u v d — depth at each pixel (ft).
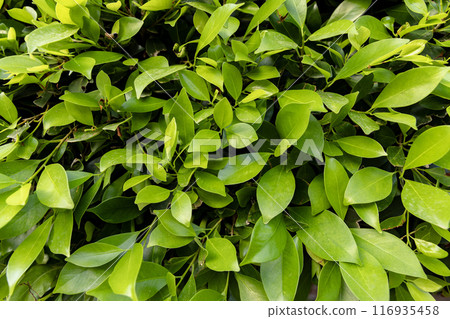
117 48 1.67
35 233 1.40
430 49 1.70
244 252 1.56
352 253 1.34
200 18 1.64
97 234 1.72
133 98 1.51
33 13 1.71
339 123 1.54
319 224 1.45
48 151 1.69
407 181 1.45
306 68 1.65
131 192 1.70
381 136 1.62
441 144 1.35
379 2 1.86
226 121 1.41
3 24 1.82
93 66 1.49
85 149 1.73
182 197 1.37
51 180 1.34
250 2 1.72
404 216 1.53
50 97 1.69
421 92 1.39
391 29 1.69
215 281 1.59
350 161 1.53
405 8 1.78
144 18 1.61
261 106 1.51
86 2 1.47
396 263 1.37
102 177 1.54
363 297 1.29
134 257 1.29
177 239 1.40
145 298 1.37
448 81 1.50
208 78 1.45
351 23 1.43
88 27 1.51
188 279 1.59
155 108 1.53
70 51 1.65
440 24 1.73
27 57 1.54
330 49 1.57
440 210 1.31
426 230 1.55
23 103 1.77
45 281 1.58
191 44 1.72
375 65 1.66
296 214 1.52
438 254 1.41
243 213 1.59
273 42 1.44
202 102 1.65
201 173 1.46
